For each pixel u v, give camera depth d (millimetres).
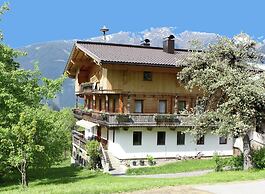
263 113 26578
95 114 44156
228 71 26328
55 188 20281
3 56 34469
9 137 26656
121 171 37656
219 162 30359
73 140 53438
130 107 41188
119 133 39938
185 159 41906
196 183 19969
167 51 45094
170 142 41562
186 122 34625
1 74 30984
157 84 41688
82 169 40562
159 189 18406
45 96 31594
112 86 40438
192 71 29047
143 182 20359
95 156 40312
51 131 29344
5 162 28047
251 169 26031
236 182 20484
